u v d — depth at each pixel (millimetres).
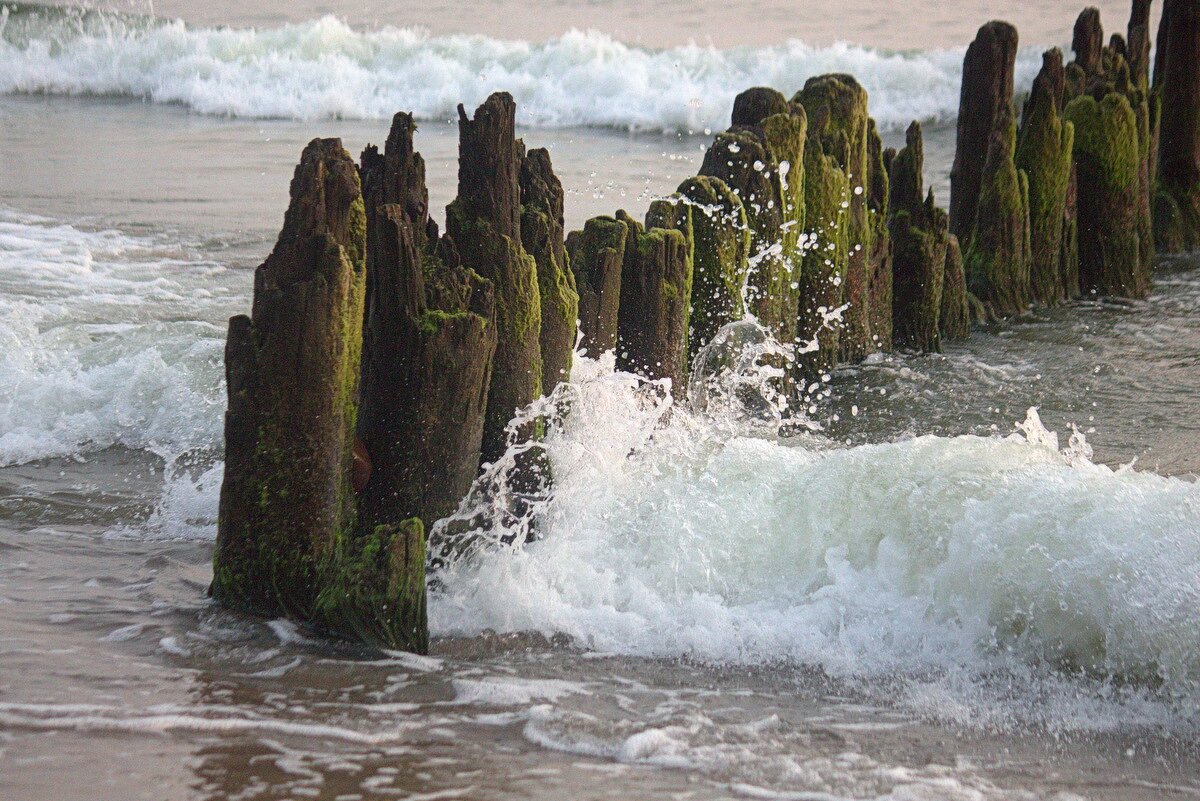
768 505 8555
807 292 12680
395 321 7770
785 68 35062
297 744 6062
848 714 6750
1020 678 7281
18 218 19312
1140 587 7191
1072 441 11328
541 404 8508
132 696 6500
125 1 44125
